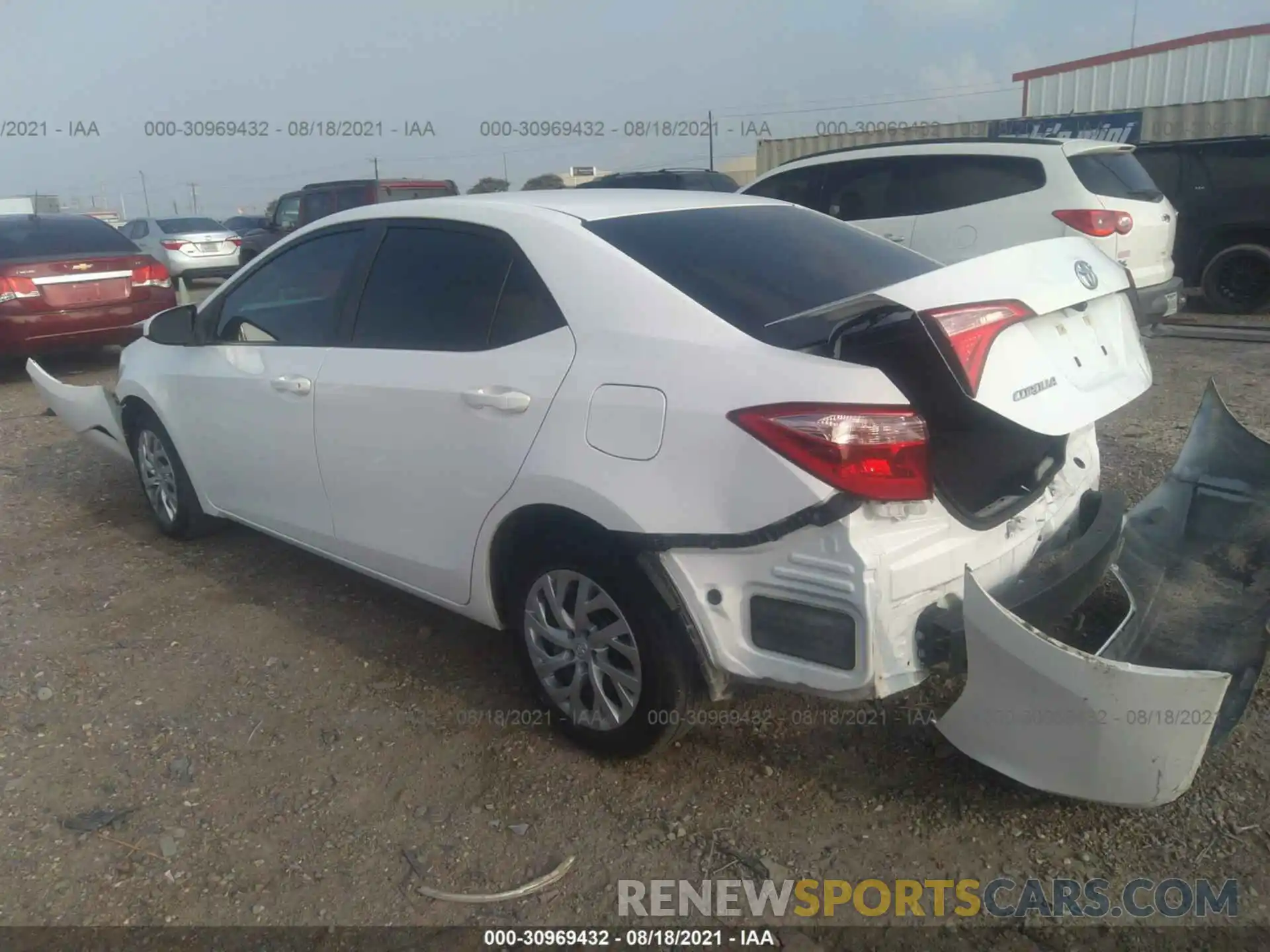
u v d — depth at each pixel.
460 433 3.19
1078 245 2.92
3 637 4.10
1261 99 14.28
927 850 2.74
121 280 9.35
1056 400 2.49
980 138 8.07
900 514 2.50
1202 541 3.47
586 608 3.04
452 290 3.39
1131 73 18.69
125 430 5.17
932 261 3.67
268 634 4.09
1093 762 2.46
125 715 3.51
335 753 3.26
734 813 2.91
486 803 2.99
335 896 2.65
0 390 9.13
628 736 3.01
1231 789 2.88
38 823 2.96
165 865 2.78
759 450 2.52
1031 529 2.92
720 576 2.66
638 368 2.79
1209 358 8.50
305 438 3.83
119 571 4.78
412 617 4.20
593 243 3.06
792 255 3.26
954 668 2.55
